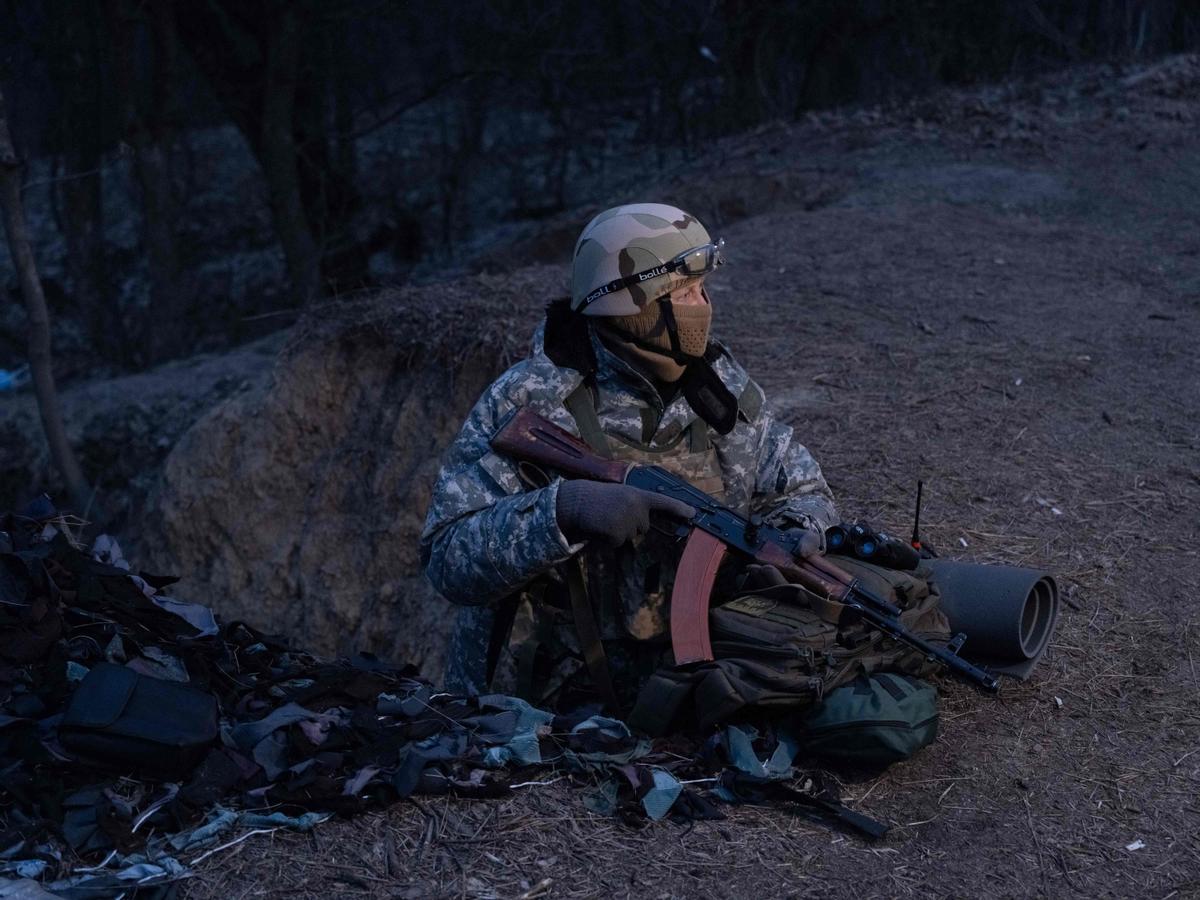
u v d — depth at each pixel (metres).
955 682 3.36
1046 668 3.47
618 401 2.99
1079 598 3.89
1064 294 7.18
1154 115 11.47
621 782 2.71
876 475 4.74
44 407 7.28
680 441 3.06
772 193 10.68
